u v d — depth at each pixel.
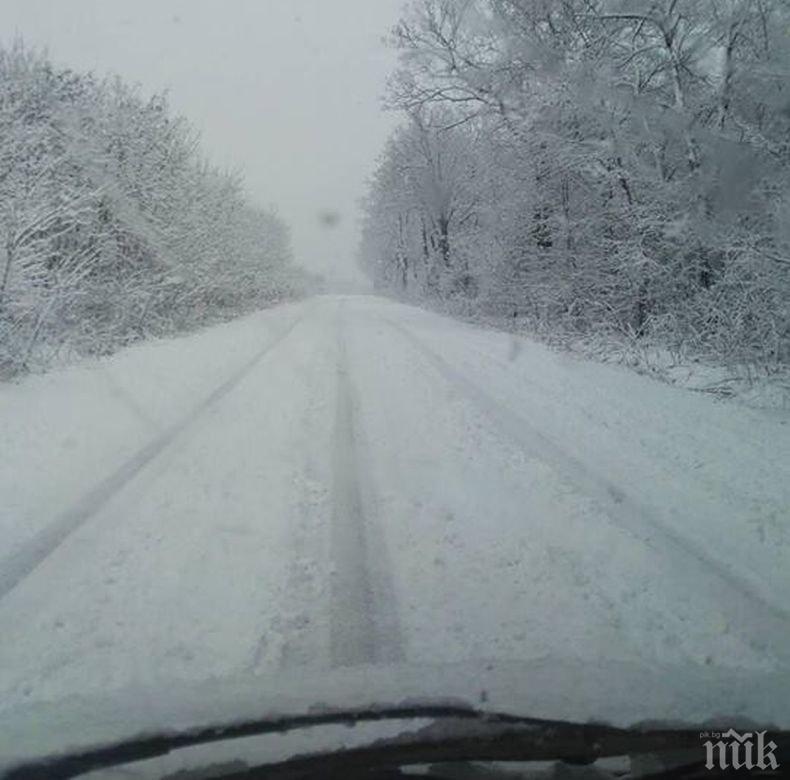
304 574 4.53
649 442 7.94
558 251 20.41
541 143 19.00
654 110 15.84
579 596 4.21
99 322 15.48
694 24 15.45
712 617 3.96
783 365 11.67
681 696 2.62
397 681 2.74
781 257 11.77
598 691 2.65
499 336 20.41
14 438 7.75
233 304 28.84
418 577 4.48
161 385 11.20
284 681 2.79
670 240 15.69
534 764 2.24
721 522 5.46
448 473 6.67
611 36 16.80
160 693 2.72
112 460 7.06
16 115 13.95
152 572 4.56
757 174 14.28
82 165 15.66
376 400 10.17
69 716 2.54
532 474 6.65
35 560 4.75
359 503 5.84
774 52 14.45
